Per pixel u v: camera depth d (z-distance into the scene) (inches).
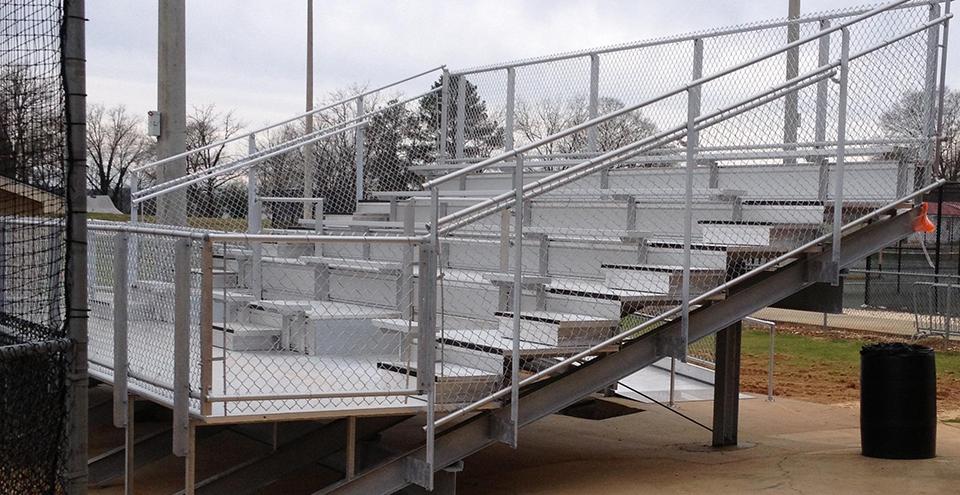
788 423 437.4
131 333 285.4
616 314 287.0
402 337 311.6
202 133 1493.6
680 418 444.8
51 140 202.8
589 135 409.7
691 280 295.7
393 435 331.3
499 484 316.2
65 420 194.4
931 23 308.5
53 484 195.9
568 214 383.9
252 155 428.5
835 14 335.9
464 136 459.8
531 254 352.5
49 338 206.5
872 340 773.3
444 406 267.9
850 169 335.0
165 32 432.5
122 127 1481.3
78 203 191.9
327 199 513.3
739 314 311.1
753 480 294.0
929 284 765.9
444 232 262.1
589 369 294.0
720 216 339.3
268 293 399.5
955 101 1349.7
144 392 270.2
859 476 289.9
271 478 288.2
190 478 245.6
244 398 240.2
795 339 788.0
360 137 466.6
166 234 252.7
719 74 287.4
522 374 287.1
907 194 320.2
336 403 257.8
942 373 608.7
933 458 314.5
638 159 370.3
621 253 324.2
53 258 215.5
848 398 518.3
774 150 369.4
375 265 320.8
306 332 319.9
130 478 280.2
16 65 206.1
